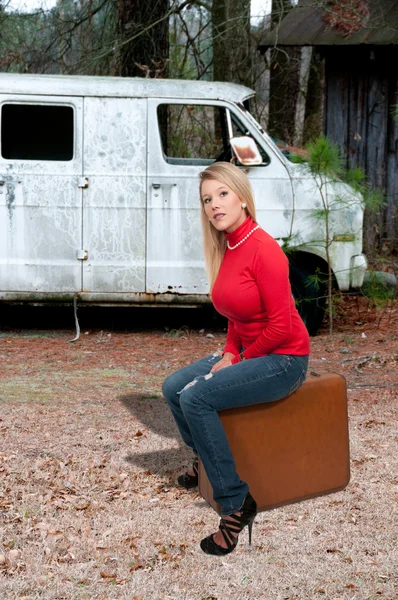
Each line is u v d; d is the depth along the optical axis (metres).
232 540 3.16
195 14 11.78
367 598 2.87
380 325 8.02
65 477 4.00
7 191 7.25
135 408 5.25
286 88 15.13
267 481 3.37
